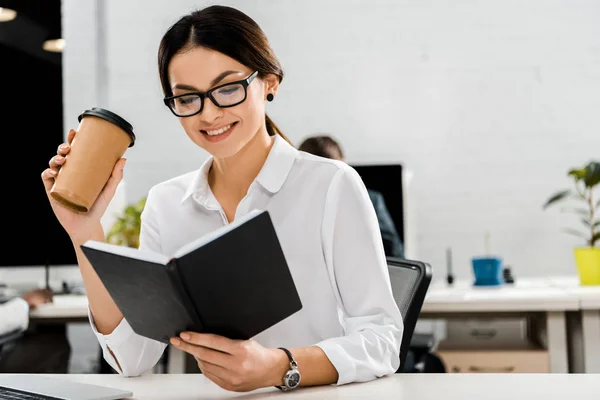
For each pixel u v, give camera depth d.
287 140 1.32
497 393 0.88
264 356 0.90
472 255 3.81
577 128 3.79
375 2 3.87
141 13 3.93
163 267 0.75
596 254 2.51
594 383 0.92
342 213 1.17
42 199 2.65
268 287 0.83
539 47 3.81
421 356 2.33
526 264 3.78
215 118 1.05
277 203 1.23
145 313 0.86
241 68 1.07
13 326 2.07
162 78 1.12
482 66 3.83
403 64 3.86
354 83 3.88
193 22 1.07
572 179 3.79
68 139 1.04
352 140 3.88
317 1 3.89
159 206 1.31
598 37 3.78
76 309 2.30
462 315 2.50
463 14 3.84
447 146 3.84
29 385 0.95
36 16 2.74
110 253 0.81
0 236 2.63
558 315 2.24
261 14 3.91
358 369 0.99
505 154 3.81
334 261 1.18
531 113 3.81
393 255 2.48
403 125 3.86
